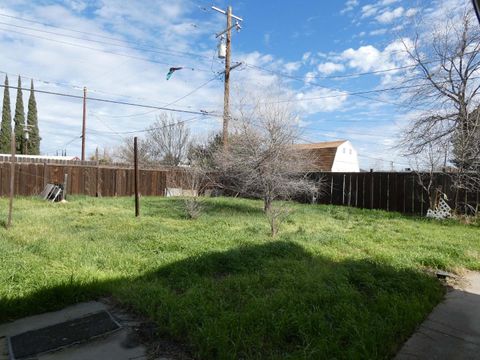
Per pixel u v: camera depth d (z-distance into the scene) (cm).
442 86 1224
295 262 532
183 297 383
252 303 367
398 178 1360
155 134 3262
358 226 960
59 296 386
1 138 4209
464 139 1117
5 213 989
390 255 591
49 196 1458
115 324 340
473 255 639
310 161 1375
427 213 1218
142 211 1120
